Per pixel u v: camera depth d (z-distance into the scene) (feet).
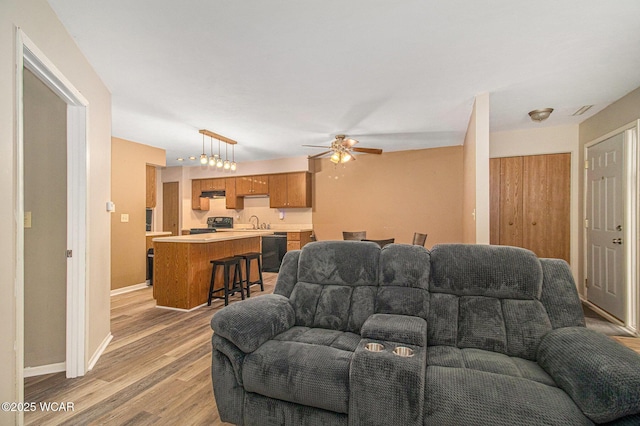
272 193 22.21
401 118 12.72
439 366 4.71
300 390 4.62
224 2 5.69
